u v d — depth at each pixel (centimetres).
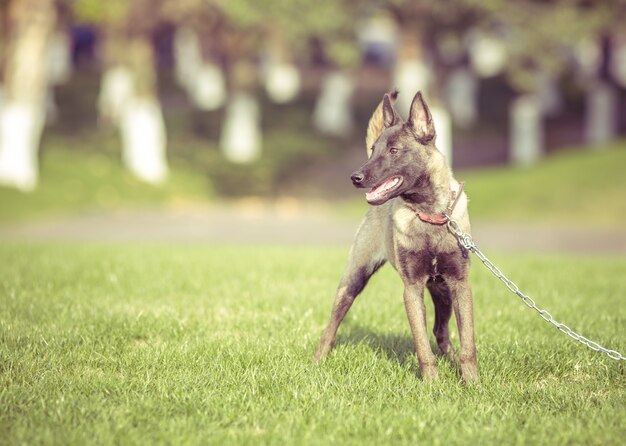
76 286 912
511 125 3766
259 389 550
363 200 2627
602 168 2383
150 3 2633
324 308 793
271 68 4156
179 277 967
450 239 552
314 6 2294
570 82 4206
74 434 460
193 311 781
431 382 552
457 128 3659
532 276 1026
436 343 682
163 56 5356
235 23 2645
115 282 926
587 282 982
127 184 2547
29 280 922
